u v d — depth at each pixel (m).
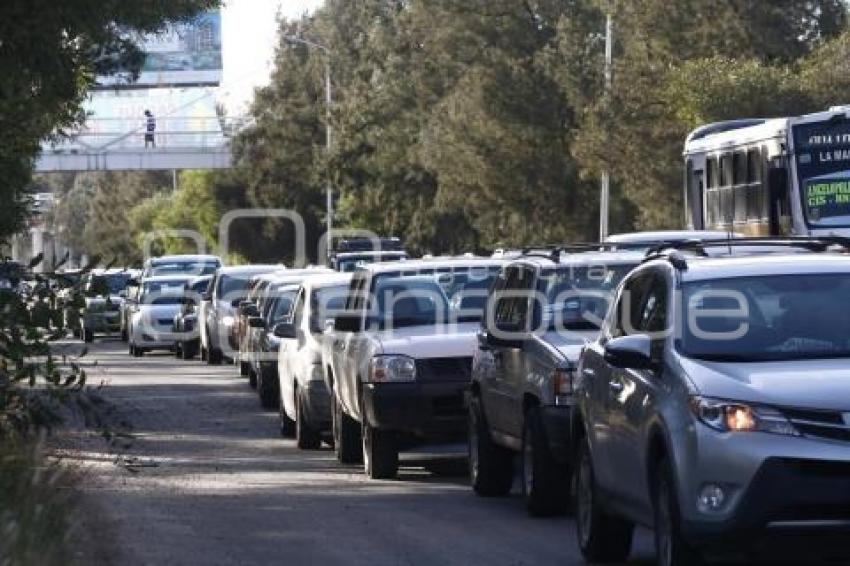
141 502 35.34
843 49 98.44
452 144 133.88
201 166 175.75
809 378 21.94
